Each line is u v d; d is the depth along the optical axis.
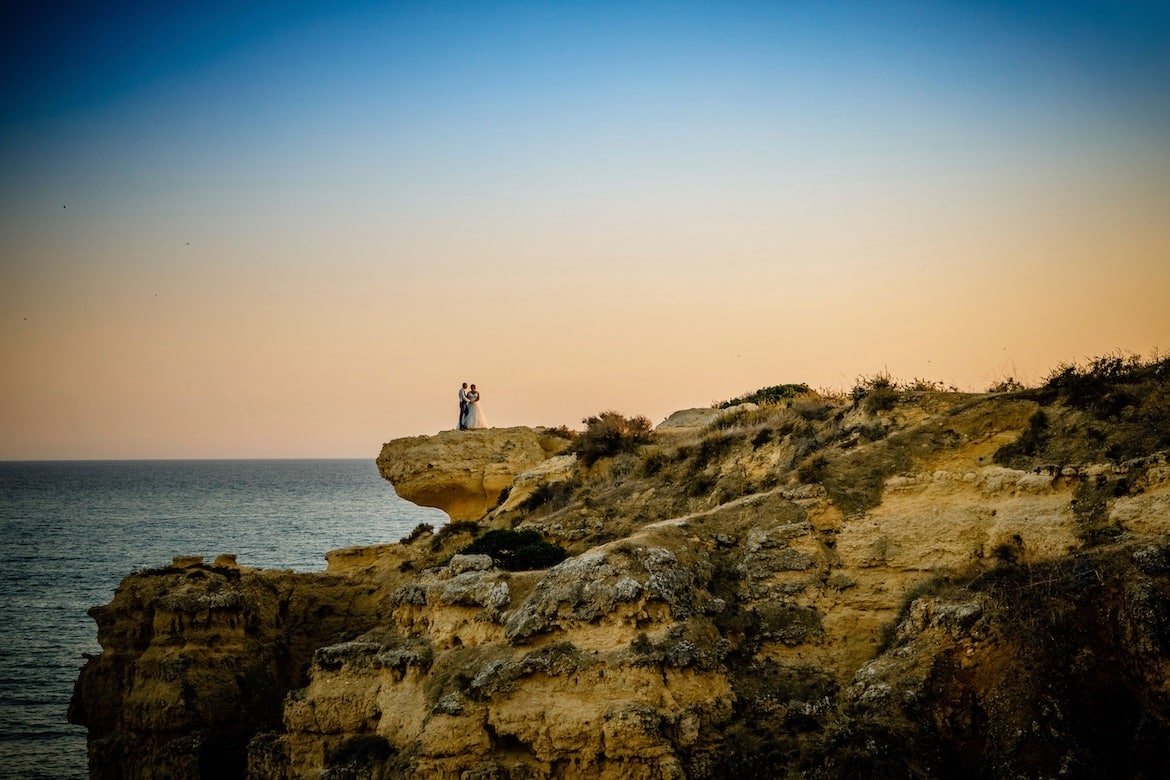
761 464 36.31
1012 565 25.95
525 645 27.34
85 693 38.22
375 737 28.55
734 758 24.98
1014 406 30.47
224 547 124.00
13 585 97.50
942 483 29.25
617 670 25.88
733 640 28.08
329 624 41.59
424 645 30.05
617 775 24.75
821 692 26.19
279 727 36.00
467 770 25.59
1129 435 27.39
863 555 28.86
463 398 55.41
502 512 45.88
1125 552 23.89
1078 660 23.11
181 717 35.16
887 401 33.66
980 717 23.52
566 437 57.66
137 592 39.00
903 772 22.97
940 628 25.06
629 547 28.94
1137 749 21.47
